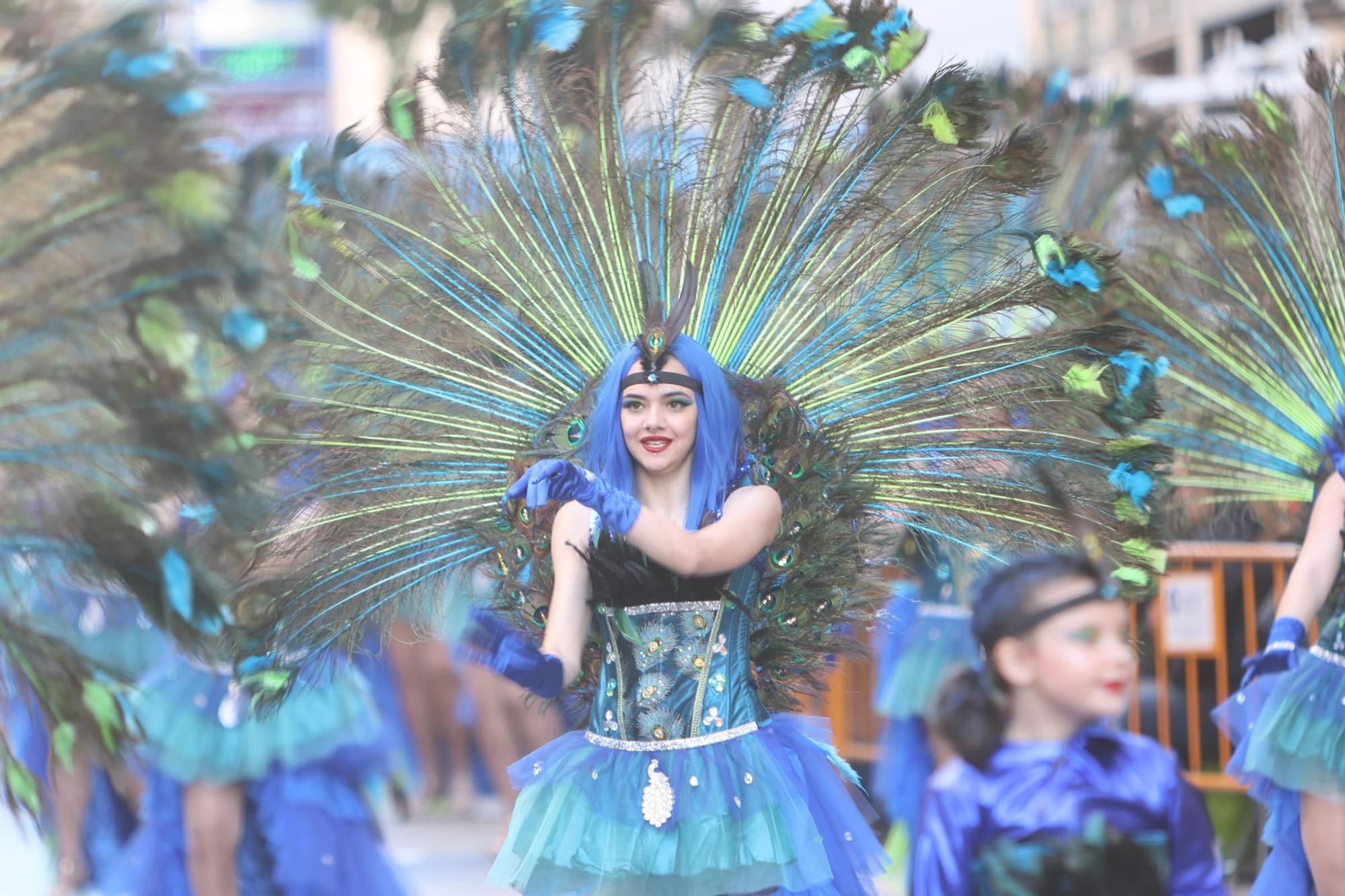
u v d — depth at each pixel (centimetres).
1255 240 1777
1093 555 1430
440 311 1458
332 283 1438
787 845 1269
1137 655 1419
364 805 2031
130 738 1363
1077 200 2069
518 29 1410
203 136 1284
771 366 1451
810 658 1381
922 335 1438
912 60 1401
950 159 1420
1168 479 1614
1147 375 1392
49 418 1310
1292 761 1570
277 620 1392
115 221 1293
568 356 1459
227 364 1405
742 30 1406
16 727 2222
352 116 5228
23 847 2941
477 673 2719
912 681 2303
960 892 1274
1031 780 1277
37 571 1319
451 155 1445
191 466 1298
